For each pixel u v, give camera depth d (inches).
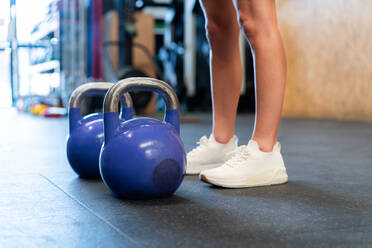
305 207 40.6
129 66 210.4
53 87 275.9
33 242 30.0
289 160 75.3
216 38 57.2
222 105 59.6
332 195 46.0
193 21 330.3
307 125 170.9
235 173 49.7
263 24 49.3
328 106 218.8
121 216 36.9
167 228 33.3
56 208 39.8
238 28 57.3
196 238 30.9
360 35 199.5
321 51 220.4
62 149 91.0
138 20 250.8
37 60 286.7
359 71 201.2
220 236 31.4
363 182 54.1
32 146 96.8
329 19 215.0
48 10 236.4
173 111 46.4
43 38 259.8
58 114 238.2
